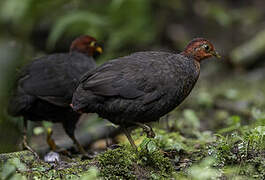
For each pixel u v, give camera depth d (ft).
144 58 26.30
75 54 33.65
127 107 25.36
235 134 26.48
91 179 22.75
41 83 30.19
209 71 57.21
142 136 30.48
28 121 36.04
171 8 61.67
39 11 55.16
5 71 39.01
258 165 24.38
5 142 34.42
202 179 23.00
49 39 50.57
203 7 63.77
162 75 25.55
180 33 60.13
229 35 61.36
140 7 55.26
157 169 25.04
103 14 56.39
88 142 36.45
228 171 24.30
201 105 44.11
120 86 25.04
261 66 55.77
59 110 31.32
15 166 23.89
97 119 38.34
